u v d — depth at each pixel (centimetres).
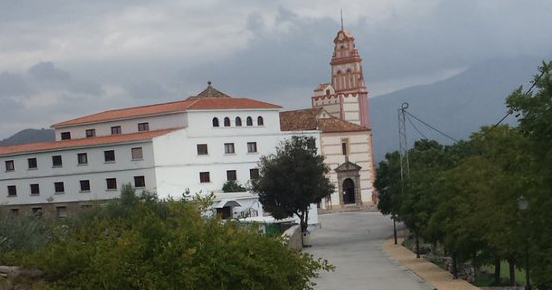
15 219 2233
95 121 8456
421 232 4688
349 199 11506
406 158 6669
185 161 7738
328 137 11250
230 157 8131
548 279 2258
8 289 1369
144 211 1702
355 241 6994
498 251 3341
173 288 1386
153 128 8156
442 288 3412
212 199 1866
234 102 8400
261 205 7594
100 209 3372
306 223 6919
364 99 13038
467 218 3419
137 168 7481
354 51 13088
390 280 3819
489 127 4922
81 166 7738
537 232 2255
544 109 2017
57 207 7881
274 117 8581
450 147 7156
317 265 1659
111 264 1379
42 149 7950
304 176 6769
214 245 1473
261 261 1494
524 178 2200
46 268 1433
